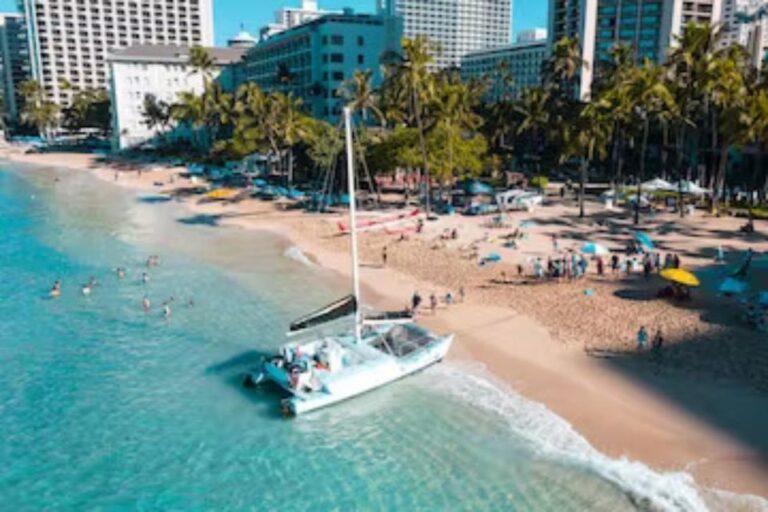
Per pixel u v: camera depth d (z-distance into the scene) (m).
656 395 29.92
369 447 27.88
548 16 179.50
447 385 32.66
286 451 27.92
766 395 29.31
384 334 36.03
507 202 75.50
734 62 72.94
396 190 93.50
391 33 166.00
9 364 37.22
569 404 29.75
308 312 44.34
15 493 25.62
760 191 78.75
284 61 178.00
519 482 24.78
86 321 44.03
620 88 71.88
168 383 34.44
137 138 188.88
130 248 65.56
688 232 61.97
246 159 118.88
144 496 25.23
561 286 45.81
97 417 31.09
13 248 66.62
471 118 91.56
